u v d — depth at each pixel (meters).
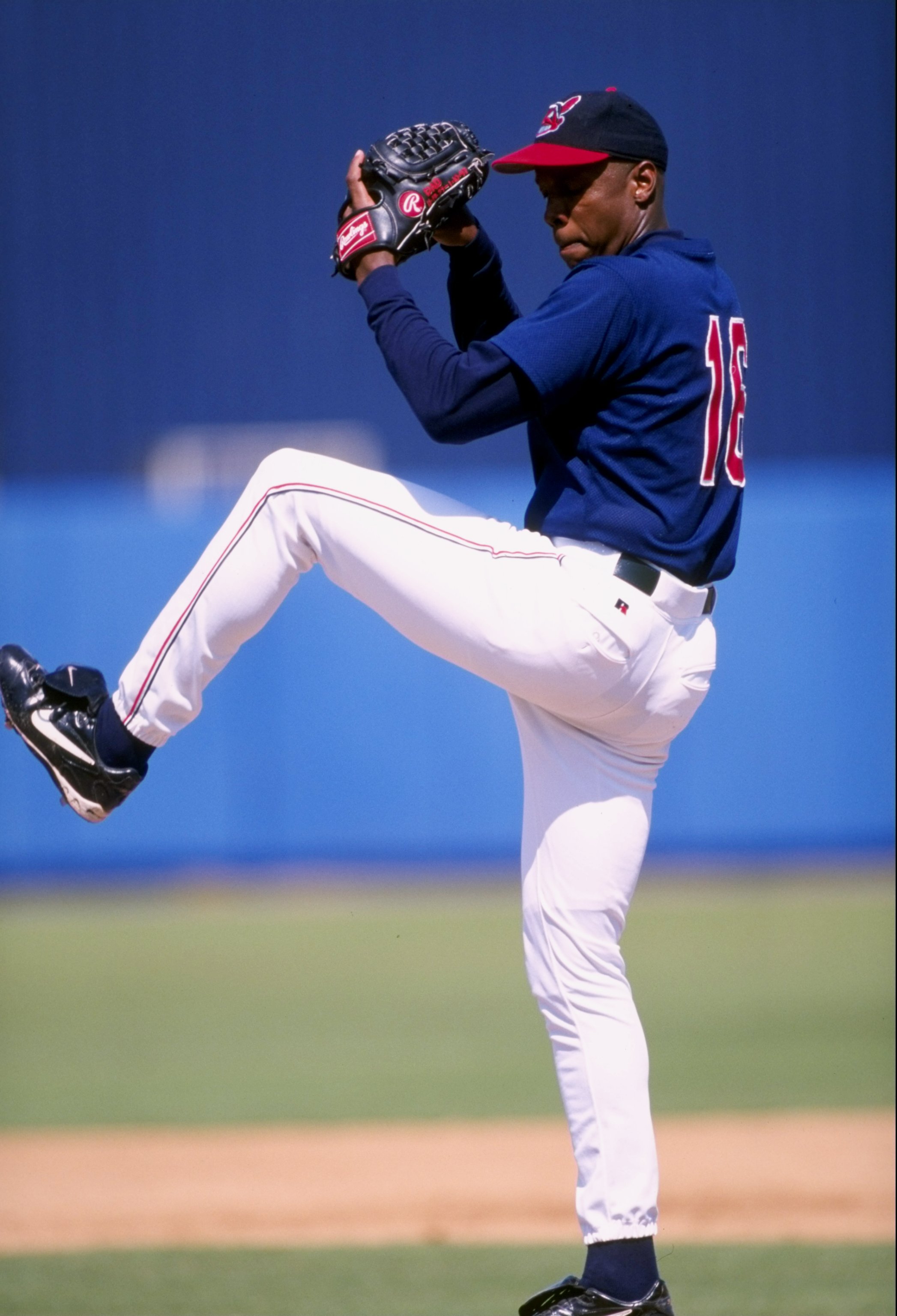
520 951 34.31
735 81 56.84
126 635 41.88
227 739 42.75
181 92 57.69
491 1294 13.87
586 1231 9.82
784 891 40.25
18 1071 24.61
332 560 9.69
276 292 57.59
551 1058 24.94
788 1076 23.08
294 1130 20.66
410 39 57.06
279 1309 13.40
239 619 9.70
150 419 57.81
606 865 9.98
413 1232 16.23
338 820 42.72
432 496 9.72
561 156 9.72
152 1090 23.19
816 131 56.66
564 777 10.00
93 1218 16.86
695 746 42.56
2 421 57.81
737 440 9.95
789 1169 18.31
